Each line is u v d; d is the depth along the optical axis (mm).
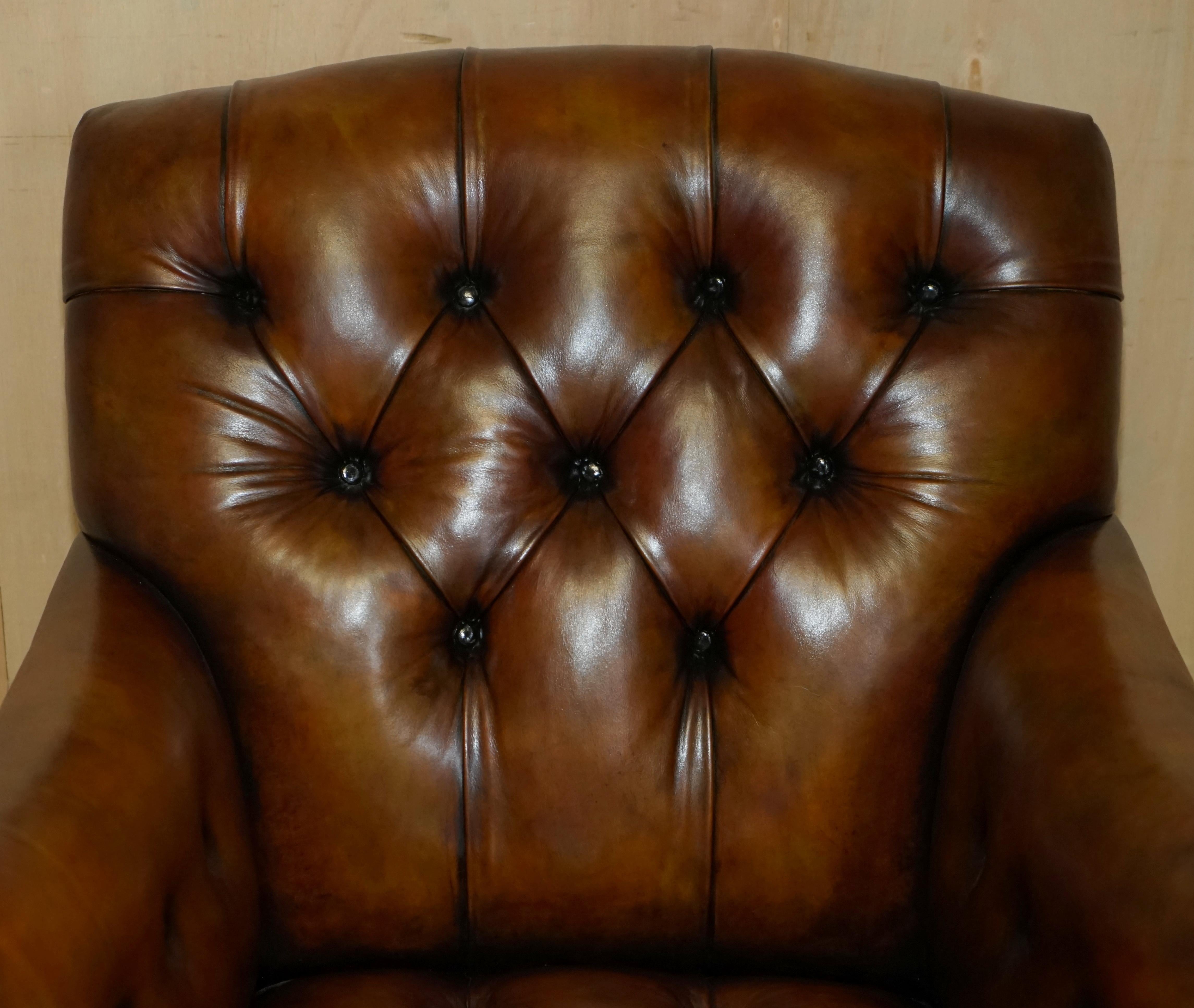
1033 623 1007
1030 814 932
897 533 1053
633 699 1053
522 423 1063
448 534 1059
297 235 1047
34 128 1256
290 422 1055
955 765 1024
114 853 883
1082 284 1058
